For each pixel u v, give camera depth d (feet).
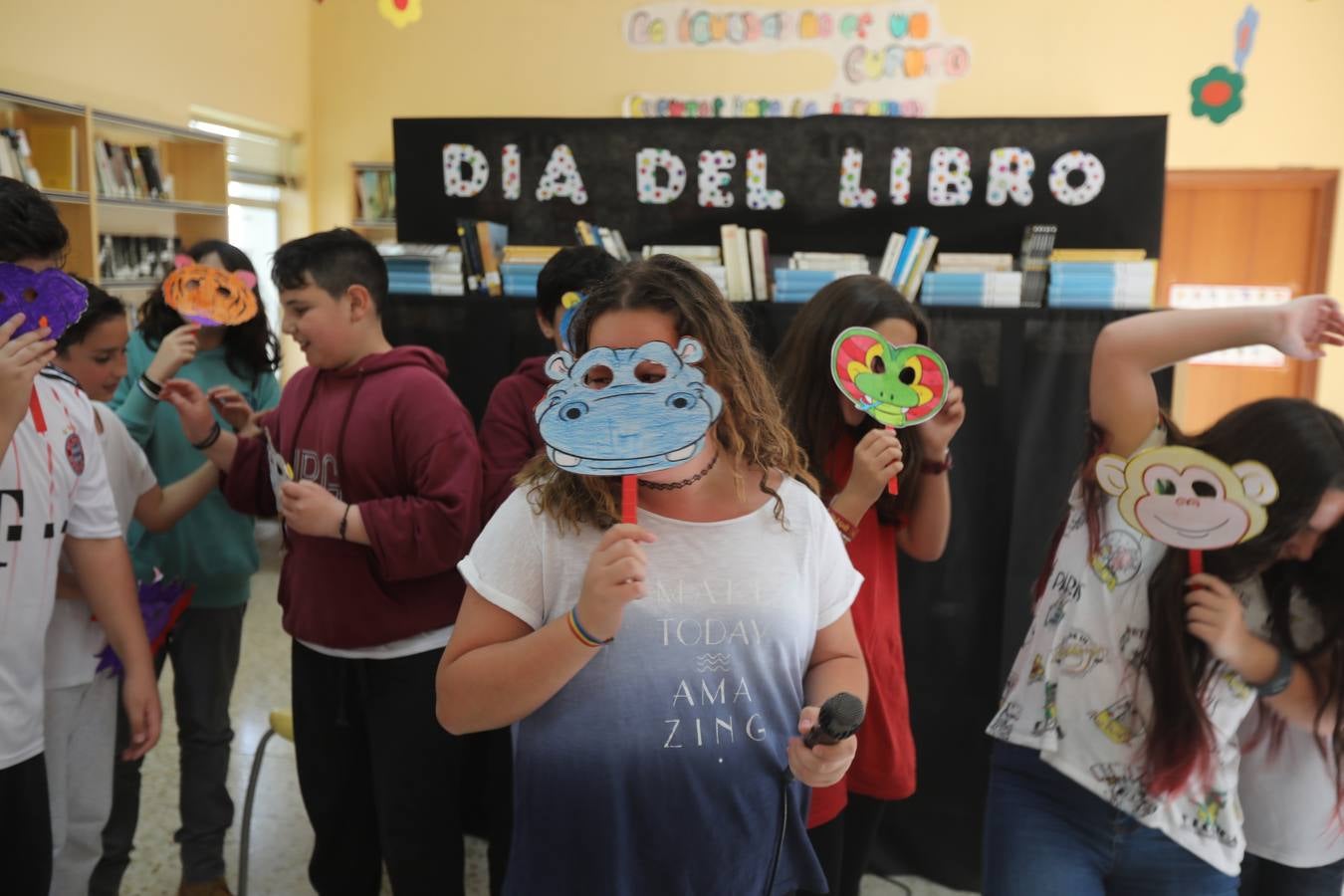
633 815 3.43
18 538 4.67
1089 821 4.58
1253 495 3.94
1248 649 4.24
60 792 5.62
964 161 9.48
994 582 8.13
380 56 21.70
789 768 3.56
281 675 12.14
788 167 9.70
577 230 9.58
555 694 3.36
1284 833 4.88
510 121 9.98
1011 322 8.03
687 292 3.46
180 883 7.72
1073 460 8.06
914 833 8.23
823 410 5.57
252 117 19.92
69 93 15.19
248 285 7.84
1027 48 19.72
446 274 9.23
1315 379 19.31
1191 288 19.88
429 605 6.07
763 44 20.53
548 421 3.18
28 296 4.41
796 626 3.51
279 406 6.53
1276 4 18.75
